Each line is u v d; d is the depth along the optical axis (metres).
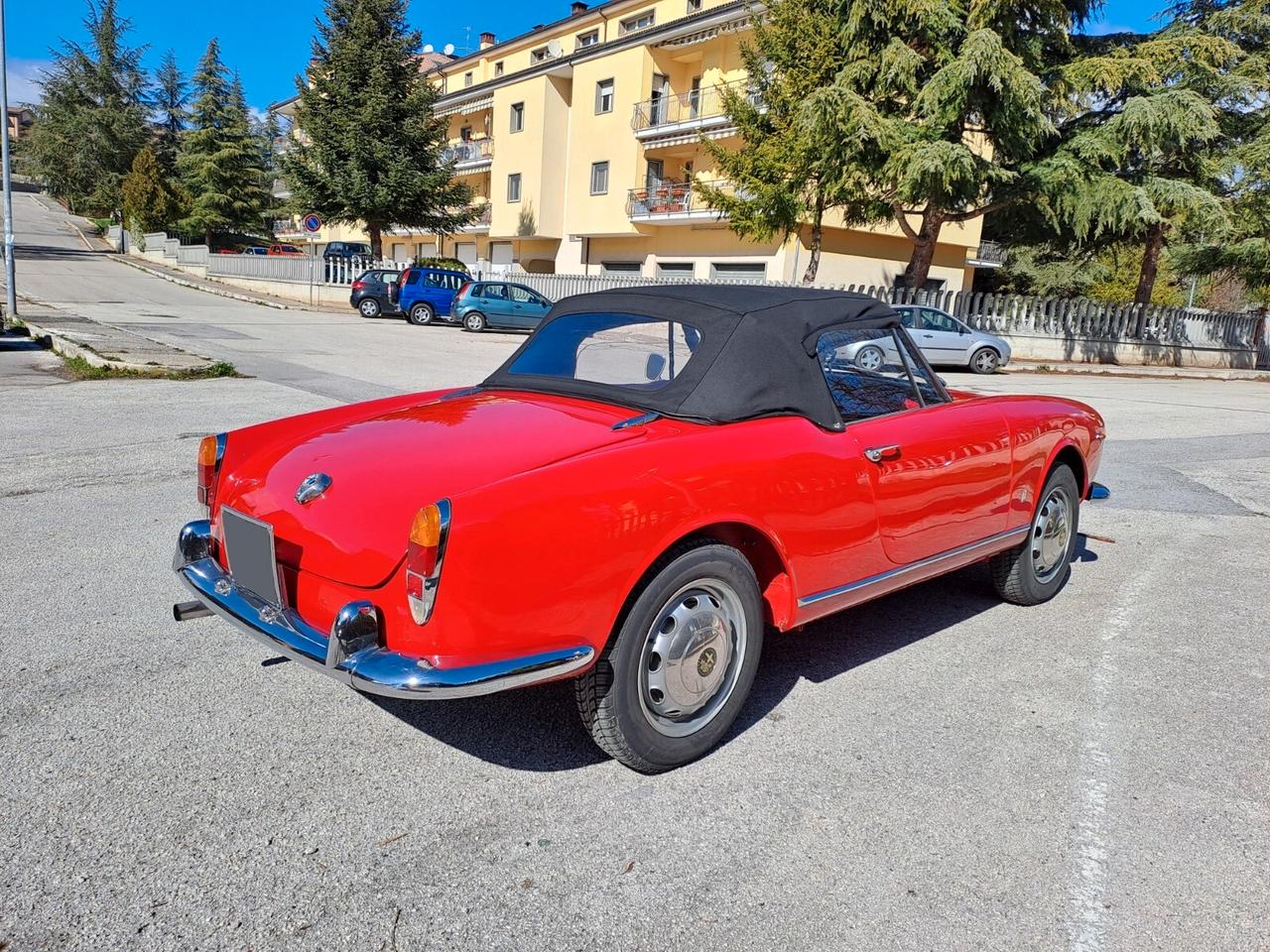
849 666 3.62
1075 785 2.76
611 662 2.54
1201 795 2.72
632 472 2.50
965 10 18.11
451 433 2.84
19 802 2.45
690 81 32.38
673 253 31.59
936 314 18.56
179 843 2.31
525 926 2.06
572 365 3.38
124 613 3.80
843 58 18.70
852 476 3.08
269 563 2.70
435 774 2.69
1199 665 3.72
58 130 59.59
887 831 2.49
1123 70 18.00
